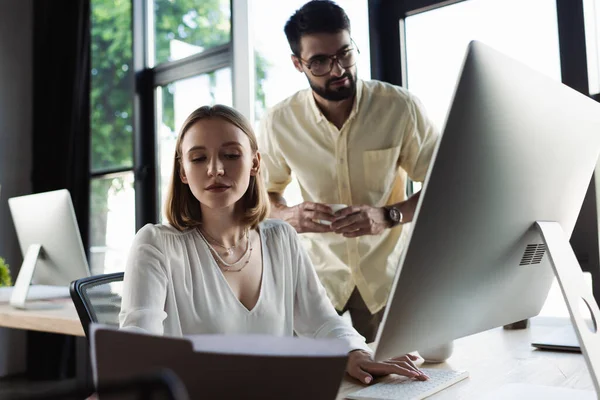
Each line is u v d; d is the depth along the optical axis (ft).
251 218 4.42
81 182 13.91
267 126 7.47
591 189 7.46
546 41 8.15
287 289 4.59
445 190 2.49
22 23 15.38
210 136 4.09
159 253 4.09
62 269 7.71
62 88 14.25
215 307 4.18
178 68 13.02
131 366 1.95
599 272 7.43
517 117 2.70
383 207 6.53
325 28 6.48
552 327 5.44
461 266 2.74
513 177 2.78
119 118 13.87
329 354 2.02
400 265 2.52
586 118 3.19
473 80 2.44
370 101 6.93
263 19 11.21
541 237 3.00
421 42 9.37
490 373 3.75
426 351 4.08
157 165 13.52
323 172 7.16
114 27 14.02
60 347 13.91
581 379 3.54
